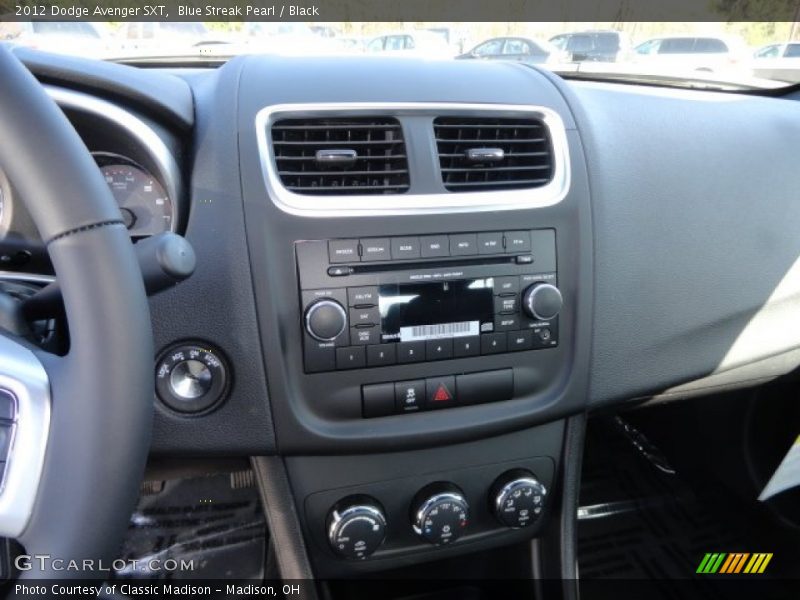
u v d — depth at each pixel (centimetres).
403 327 86
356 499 93
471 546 101
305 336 84
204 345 83
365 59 96
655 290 99
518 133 92
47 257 84
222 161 83
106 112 80
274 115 84
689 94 124
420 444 91
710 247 103
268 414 85
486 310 89
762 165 107
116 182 86
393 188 85
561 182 91
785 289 109
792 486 129
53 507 53
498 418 93
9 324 58
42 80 79
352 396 87
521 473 98
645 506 162
